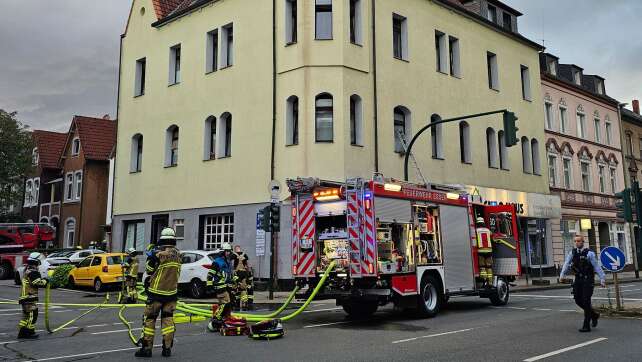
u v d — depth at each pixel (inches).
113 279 821.2
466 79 1034.7
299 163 783.7
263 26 866.8
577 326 425.1
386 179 490.9
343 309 550.9
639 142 1722.4
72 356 323.0
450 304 622.5
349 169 777.6
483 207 605.6
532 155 1221.1
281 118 817.5
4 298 721.6
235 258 557.3
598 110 1526.8
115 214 1097.4
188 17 1009.5
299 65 804.0
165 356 318.7
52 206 1606.8
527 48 1232.2
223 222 893.8
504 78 1143.6
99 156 1509.6
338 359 301.0
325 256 482.9
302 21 811.4
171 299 323.6
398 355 309.9
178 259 332.8
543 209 1171.3
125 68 1139.9
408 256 480.4
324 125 792.9
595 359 294.7
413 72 917.8
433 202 522.0
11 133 1430.9
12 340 387.5
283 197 796.0
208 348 344.8
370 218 450.9
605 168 1512.1
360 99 816.3
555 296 719.1
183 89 998.4
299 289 487.8
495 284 589.9
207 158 940.0
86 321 499.5
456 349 327.0
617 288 502.0
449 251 531.2
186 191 957.8
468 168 1004.6
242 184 861.2
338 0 809.5
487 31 1111.0
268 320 400.5
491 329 411.5
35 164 1700.3
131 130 1097.4
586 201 1381.6
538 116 1234.6
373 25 851.4
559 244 1232.8
